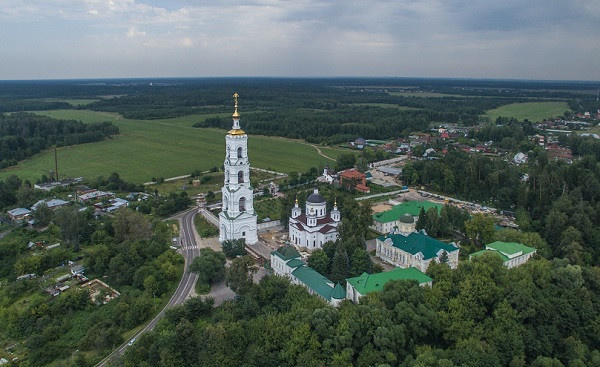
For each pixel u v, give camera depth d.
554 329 125.31
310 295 141.38
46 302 150.25
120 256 172.00
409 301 127.19
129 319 139.38
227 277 153.88
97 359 125.00
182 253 195.25
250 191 199.75
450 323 124.50
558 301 130.50
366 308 120.62
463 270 146.12
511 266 168.00
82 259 187.38
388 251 184.25
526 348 120.94
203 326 134.62
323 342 114.62
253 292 141.25
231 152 190.88
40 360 126.06
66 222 199.75
